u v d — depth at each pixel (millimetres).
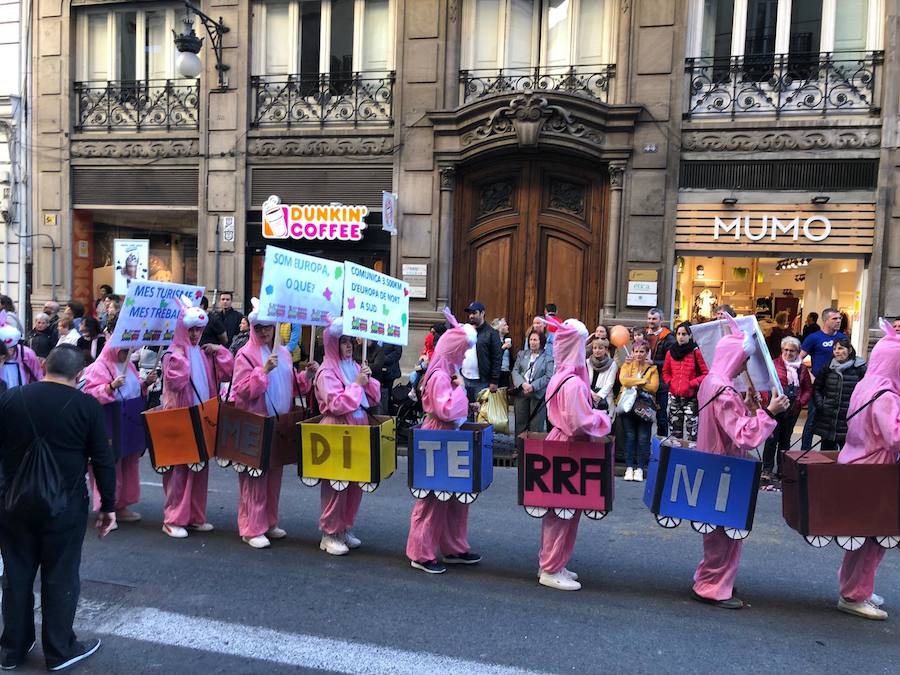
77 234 12766
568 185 10914
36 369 6258
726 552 4215
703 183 10297
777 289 10594
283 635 3764
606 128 10375
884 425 3865
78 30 12609
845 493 3934
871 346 9703
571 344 4391
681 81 10188
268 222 11430
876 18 9773
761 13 10086
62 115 12516
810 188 9984
